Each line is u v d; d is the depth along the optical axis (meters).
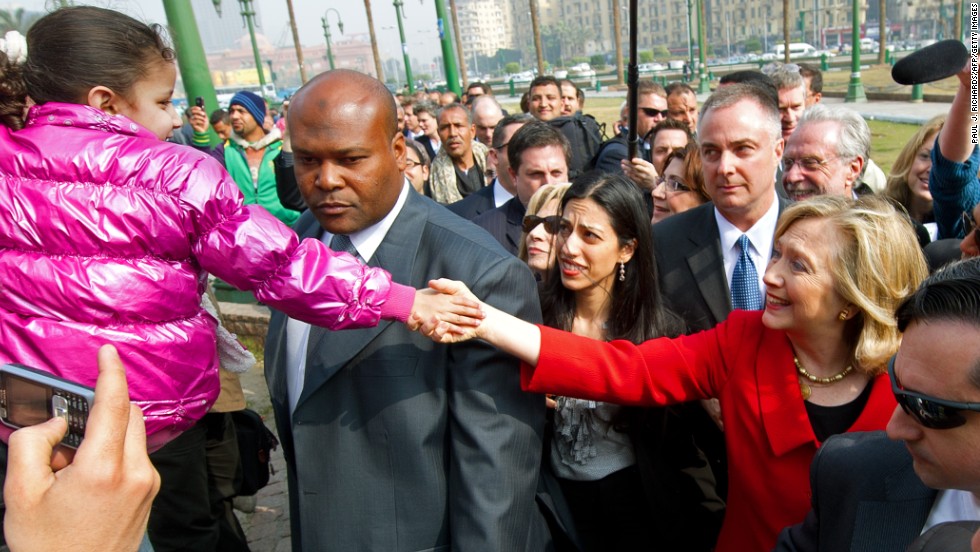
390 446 1.68
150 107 1.68
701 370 1.81
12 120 1.52
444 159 5.78
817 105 2.83
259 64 28.72
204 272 1.70
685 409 2.19
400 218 1.75
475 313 1.59
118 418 0.85
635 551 2.13
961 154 2.45
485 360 1.68
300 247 1.54
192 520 2.26
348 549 1.70
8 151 1.45
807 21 90.69
